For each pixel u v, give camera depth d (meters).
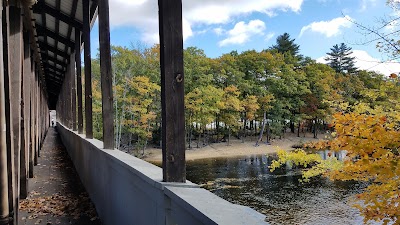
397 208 3.39
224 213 1.00
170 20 1.63
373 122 3.32
